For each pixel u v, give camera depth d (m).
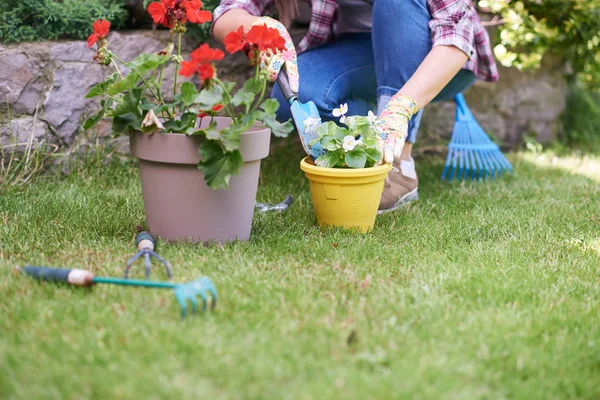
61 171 2.57
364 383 1.18
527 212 2.33
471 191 2.66
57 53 2.55
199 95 1.66
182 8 1.78
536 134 3.62
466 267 1.76
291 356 1.27
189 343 1.29
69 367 1.21
